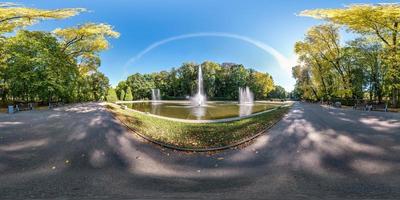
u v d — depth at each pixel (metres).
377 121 18.86
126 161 9.15
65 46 39.38
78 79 42.75
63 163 8.70
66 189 6.47
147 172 8.05
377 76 39.53
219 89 85.12
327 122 18.75
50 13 26.00
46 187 6.59
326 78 49.94
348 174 7.72
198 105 49.78
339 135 13.51
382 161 8.92
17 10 24.42
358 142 11.80
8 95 36.75
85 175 7.61
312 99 68.56
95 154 9.82
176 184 6.95
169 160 9.42
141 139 12.59
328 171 8.04
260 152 10.57
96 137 12.59
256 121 19.08
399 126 16.19
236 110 34.12
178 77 88.25
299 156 9.83
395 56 28.48
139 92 91.81
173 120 20.00
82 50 41.75
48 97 36.41
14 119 19.20
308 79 60.47
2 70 32.00
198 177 7.60
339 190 6.45
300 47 48.25
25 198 5.86
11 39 32.53
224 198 5.93
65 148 10.54
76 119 19.19
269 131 15.08
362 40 38.91
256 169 8.41
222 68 85.88
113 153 10.08
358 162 8.88
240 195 6.13
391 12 25.25
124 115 22.69
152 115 24.81
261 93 89.00
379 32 31.59
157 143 11.69
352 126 16.53
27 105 32.62
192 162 9.21
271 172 8.05
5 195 6.01
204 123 18.09
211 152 10.54
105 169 8.24
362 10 27.25
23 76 30.83
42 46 34.09
